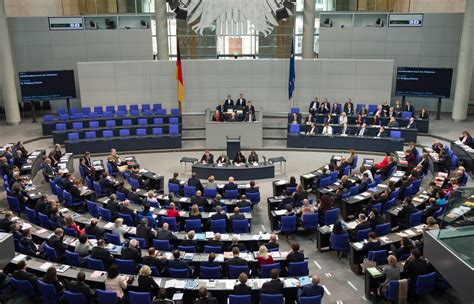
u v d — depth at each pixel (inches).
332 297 445.4
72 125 965.2
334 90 1051.3
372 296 428.1
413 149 761.0
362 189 639.8
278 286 381.7
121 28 1141.7
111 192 684.1
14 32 1102.4
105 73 1043.9
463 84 1027.9
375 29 1101.1
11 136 981.2
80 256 450.3
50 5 1160.2
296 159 878.4
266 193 719.1
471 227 355.9
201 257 452.1
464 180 636.1
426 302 423.5
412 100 1156.5
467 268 339.0
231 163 797.2
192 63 1050.7
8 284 432.8
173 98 1072.8
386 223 519.5
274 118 1050.7
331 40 1120.2
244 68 1054.4
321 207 575.2
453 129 997.2
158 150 928.9
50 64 1133.7
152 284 388.8
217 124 922.7
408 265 412.5
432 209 532.7
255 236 502.9
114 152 780.0
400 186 645.9
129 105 1066.7
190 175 800.9
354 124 973.8
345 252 524.4
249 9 1090.7
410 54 1105.4
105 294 376.8
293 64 973.2
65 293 375.2
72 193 634.2
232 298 372.8
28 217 577.3
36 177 779.4
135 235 504.7
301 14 1173.7
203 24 1101.1
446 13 1065.5
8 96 1048.2
